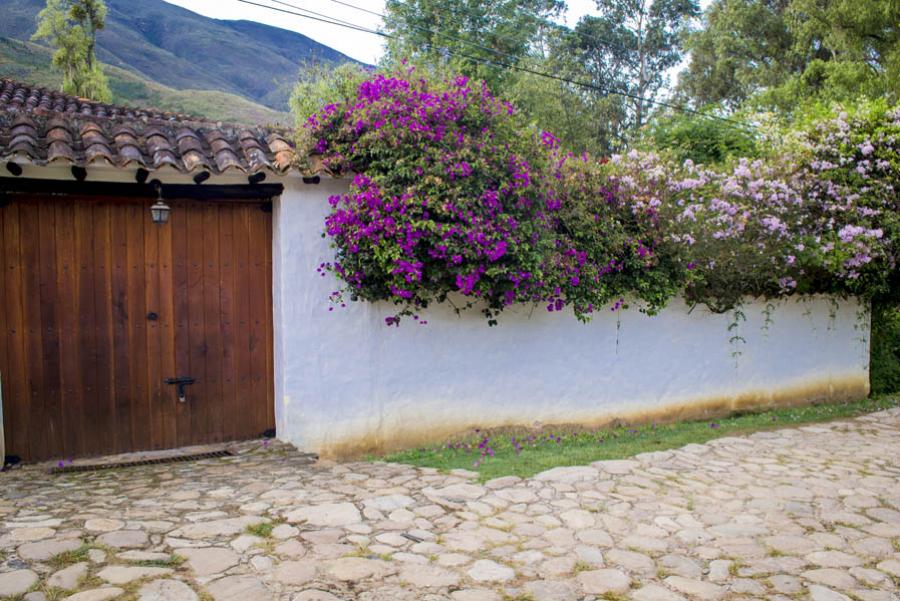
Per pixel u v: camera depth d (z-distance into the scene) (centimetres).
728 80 2919
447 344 716
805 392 1051
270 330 664
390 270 605
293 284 633
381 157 619
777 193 920
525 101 2108
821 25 2150
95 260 595
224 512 454
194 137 607
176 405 629
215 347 642
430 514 478
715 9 2875
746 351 976
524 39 2294
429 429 709
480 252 618
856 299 1104
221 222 639
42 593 322
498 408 753
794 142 1024
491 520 474
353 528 441
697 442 760
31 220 572
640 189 817
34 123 558
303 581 359
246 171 586
